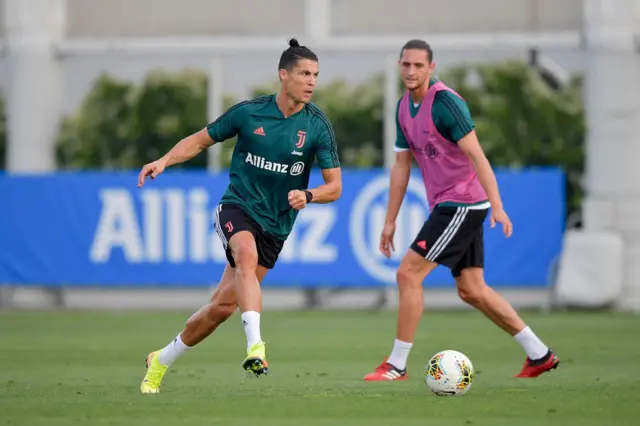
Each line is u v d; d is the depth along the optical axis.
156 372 26.70
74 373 32.94
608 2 63.47
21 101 66.19
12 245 62.59
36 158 66.44
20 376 32.06
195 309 66.56
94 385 29.31
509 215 61.53
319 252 61.56
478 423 21.00
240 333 49.09
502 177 61.53
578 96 67.19
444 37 65.75
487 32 67.00
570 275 62.81
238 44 66.06
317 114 26.17
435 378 25.31
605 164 63.88
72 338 46.19
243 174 26.23
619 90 63.66
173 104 67.62
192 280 61.78
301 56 25.42
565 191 66.25
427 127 29.36
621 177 63.84
